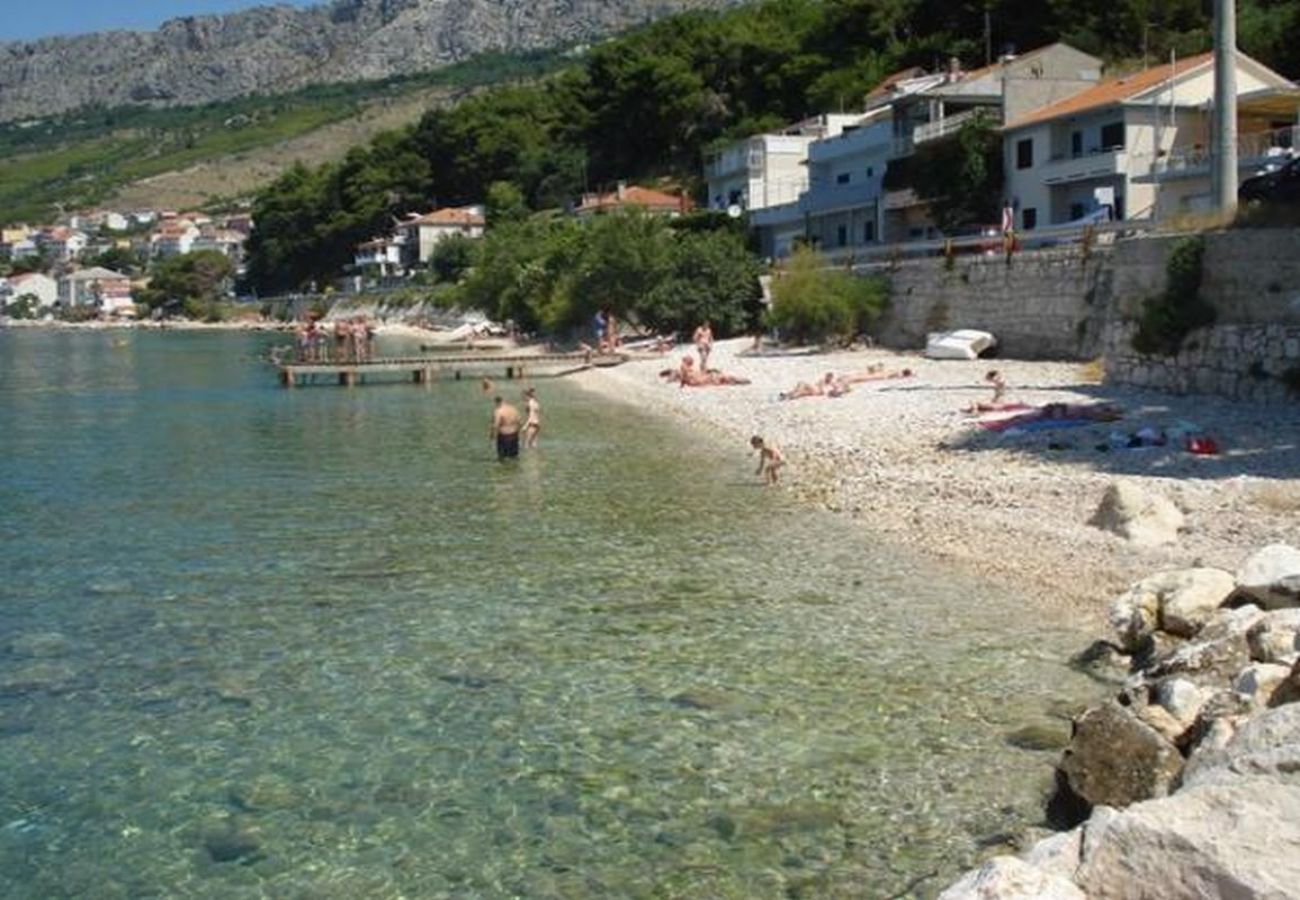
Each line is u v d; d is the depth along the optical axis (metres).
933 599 16.47
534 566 19.09
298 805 10.64
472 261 116.12
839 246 80.12
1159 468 22.72
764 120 120.44
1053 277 43.44
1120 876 6.30
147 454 34.03
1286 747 6.90
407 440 36.12
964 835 9.74
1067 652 14.09
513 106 175.38
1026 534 19.16
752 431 34.34
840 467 26.89
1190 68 53.81
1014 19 93.69
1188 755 9.46
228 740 12.12
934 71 92.69
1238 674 10.45
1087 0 87.62
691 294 65.69
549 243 93.50
